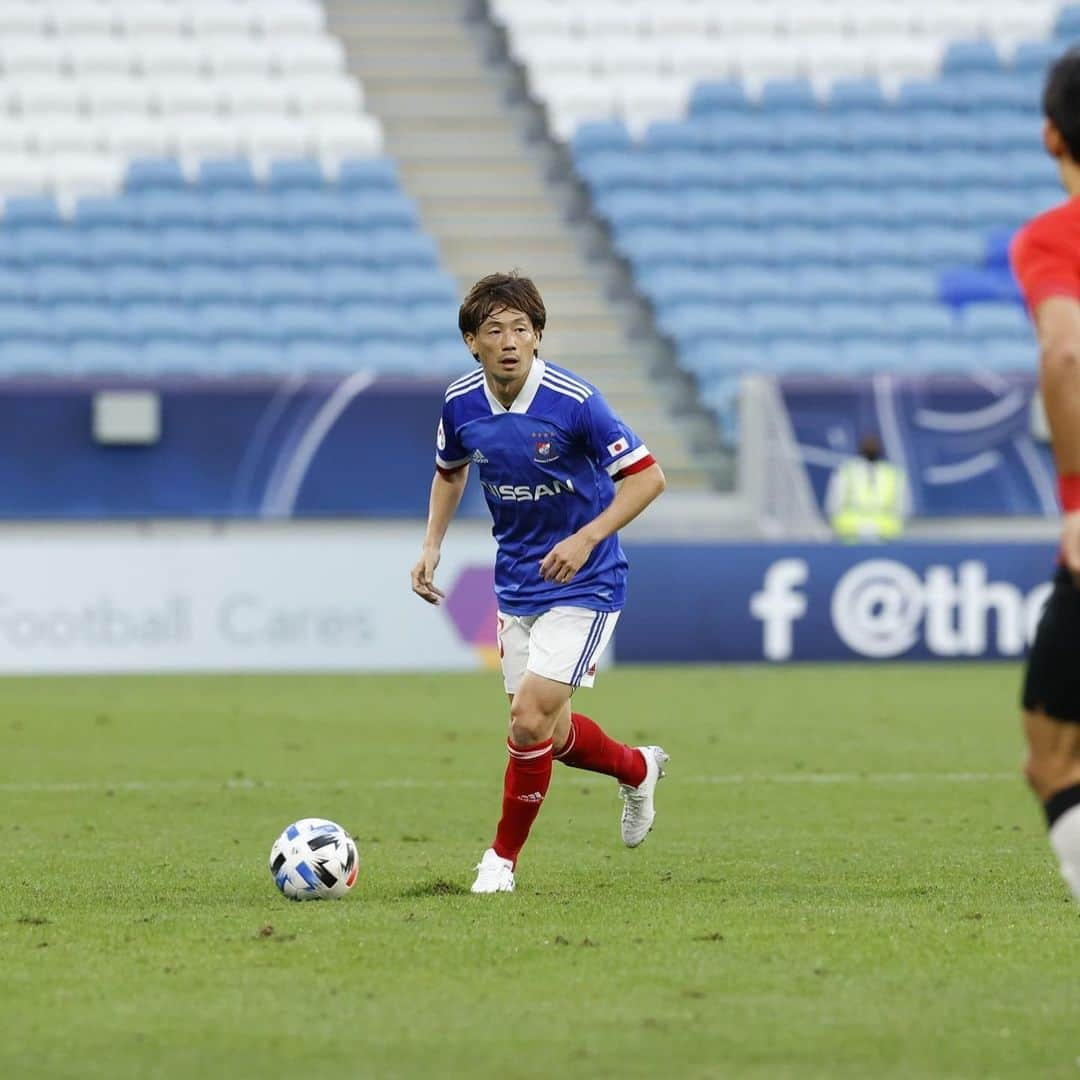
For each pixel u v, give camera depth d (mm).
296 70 91062
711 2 95500
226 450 65812
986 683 60406
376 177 85688
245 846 28125
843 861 26188
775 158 88625
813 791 35375
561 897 22188
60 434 65062
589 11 94312
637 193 86188
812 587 67812
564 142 88812
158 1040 14648
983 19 96625
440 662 65938
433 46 94438
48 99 87688
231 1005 15844
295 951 18234
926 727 47344
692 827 30359
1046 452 69688
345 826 30625
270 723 48469
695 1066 13781
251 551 64750
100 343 77312
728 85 90938
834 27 95562
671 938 18875
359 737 45188
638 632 67375
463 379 23500
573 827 30703
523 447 22922
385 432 66438
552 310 82875
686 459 77062
